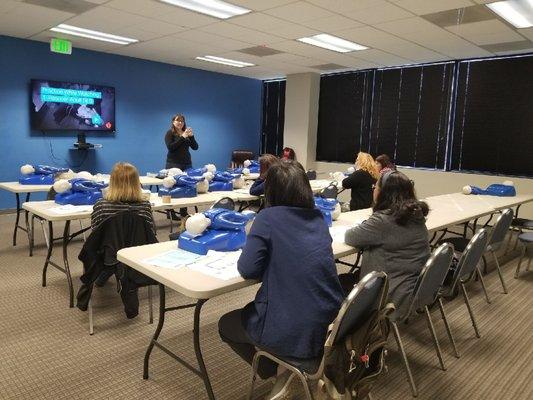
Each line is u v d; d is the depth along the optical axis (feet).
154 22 15.28
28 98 19.47
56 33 17.69
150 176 16.80
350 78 25.12
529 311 10.26
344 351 4.52
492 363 7.83
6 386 6.60
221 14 14.08
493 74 19.79
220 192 13.62
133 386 6.72
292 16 13.87
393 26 14.66
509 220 10.43
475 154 20.71
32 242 12.95
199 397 6.50
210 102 26.86
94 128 21.65
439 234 15.17
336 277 4.90
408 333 8.94
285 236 4.83
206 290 5.01
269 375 5.28
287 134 27.02
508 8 12.60
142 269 5.86
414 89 22.50
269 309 4.80
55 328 8.48
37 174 14.07
